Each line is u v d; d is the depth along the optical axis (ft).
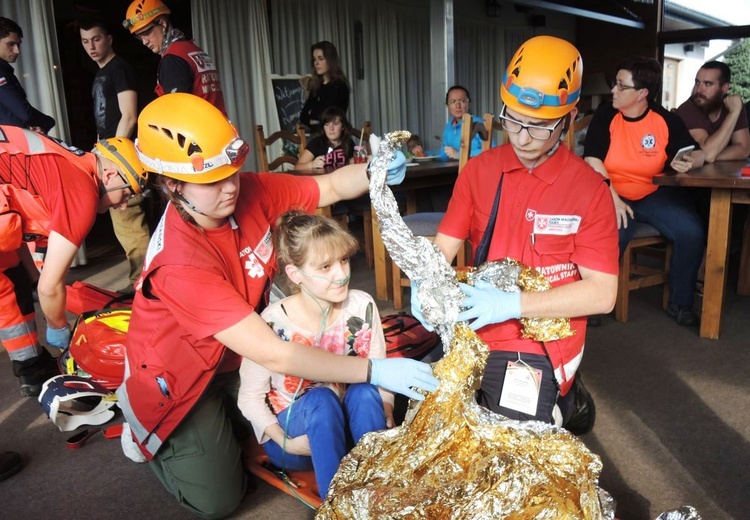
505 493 3.89
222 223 5.55
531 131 4.92
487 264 5.19
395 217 4.74
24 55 14.87
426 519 3.90
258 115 21.17
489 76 31.09
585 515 3.84
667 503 6.04
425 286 4.73
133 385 5.75
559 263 5.46
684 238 10.34
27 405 8.63
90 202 6.70
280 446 5.84
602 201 5.22
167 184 4.96
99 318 8.41
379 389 5.98
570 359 5.56
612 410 7.88
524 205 5.41
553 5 24.75
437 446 4.29
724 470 6.53
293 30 22.11
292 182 6.50
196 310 5.05
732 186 9.07
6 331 8.54
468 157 11.02
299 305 5.80
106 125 12.91
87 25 12.39
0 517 6.29
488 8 30.01
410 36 26.63
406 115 26.91
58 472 7.07
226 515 6.12
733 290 12.53
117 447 7.61
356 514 4.01
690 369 8.94
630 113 10.62
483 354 4.58
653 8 31.42
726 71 12.36
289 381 5.86
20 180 6.62
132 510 6.36
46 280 6.86
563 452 4.17
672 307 10.81
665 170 10.82
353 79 24.30
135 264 13.28
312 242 5.19
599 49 33.68
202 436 5.91
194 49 11.40
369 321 5.94
